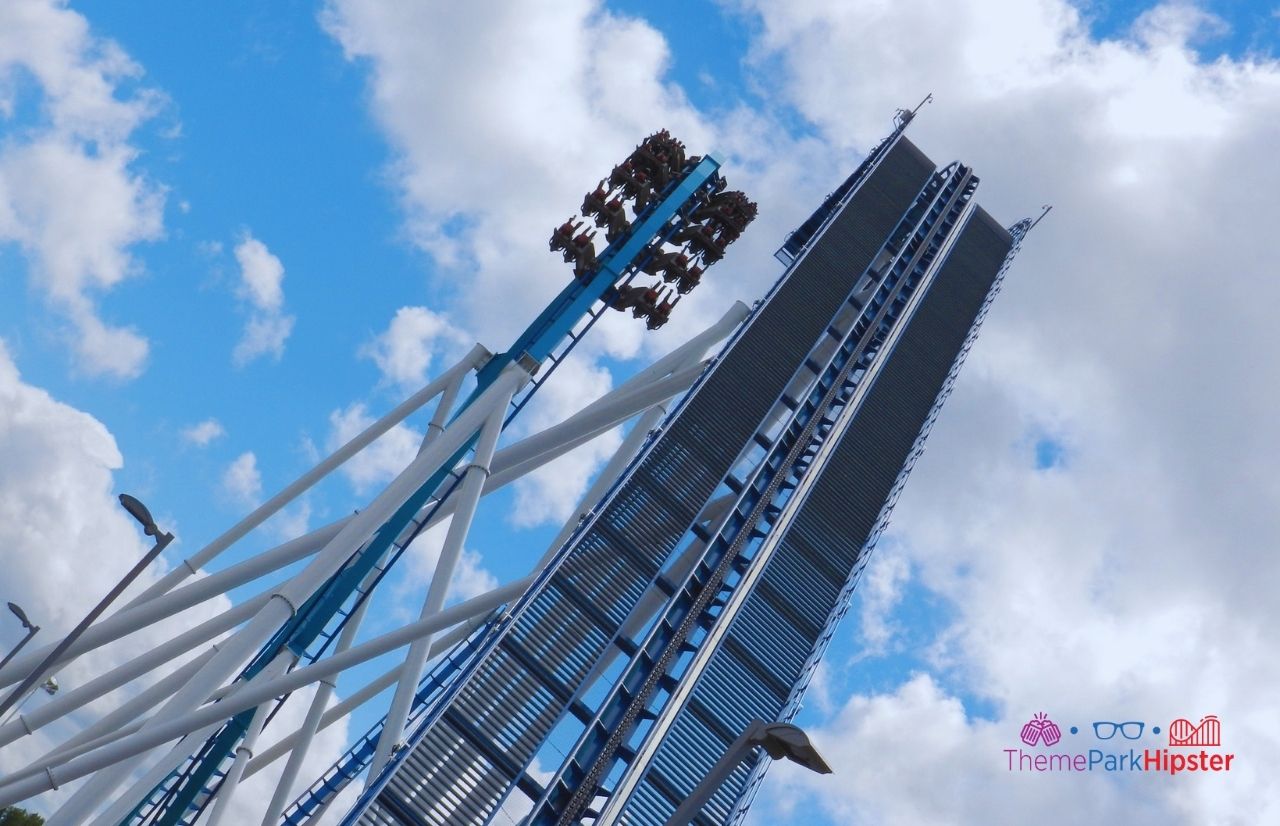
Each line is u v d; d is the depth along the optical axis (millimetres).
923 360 78250
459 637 66188
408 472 50500
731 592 59094
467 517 53469
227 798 57156
